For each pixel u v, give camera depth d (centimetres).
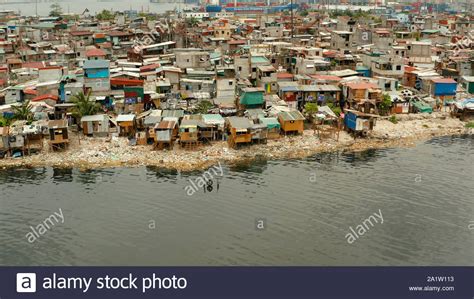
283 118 8544
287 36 18150
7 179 7012
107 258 5106
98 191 6631
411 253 5178
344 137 8706
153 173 7188
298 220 5841
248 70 11275
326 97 9738
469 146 8469
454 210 6112
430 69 12281
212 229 5647
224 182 6894
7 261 5062
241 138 8031
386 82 10450
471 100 9944
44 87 9794
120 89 9725
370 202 6312
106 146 8038
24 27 19212
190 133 7900
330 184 6856
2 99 9650
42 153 7806
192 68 11750
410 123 9462
